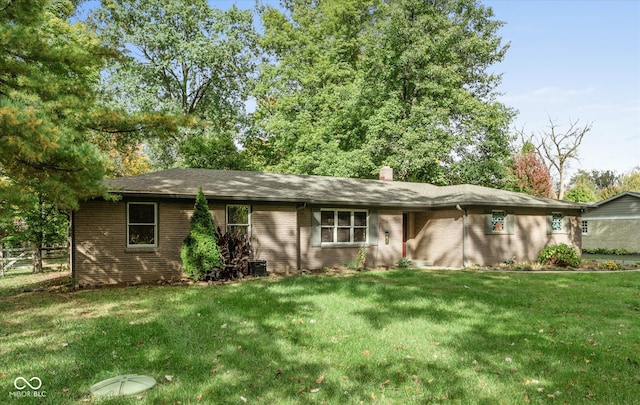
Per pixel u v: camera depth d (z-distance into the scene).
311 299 9.80
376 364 5.59
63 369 5.25
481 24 27.95
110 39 25.88
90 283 12.91
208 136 28.00
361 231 18.55
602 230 32.94
